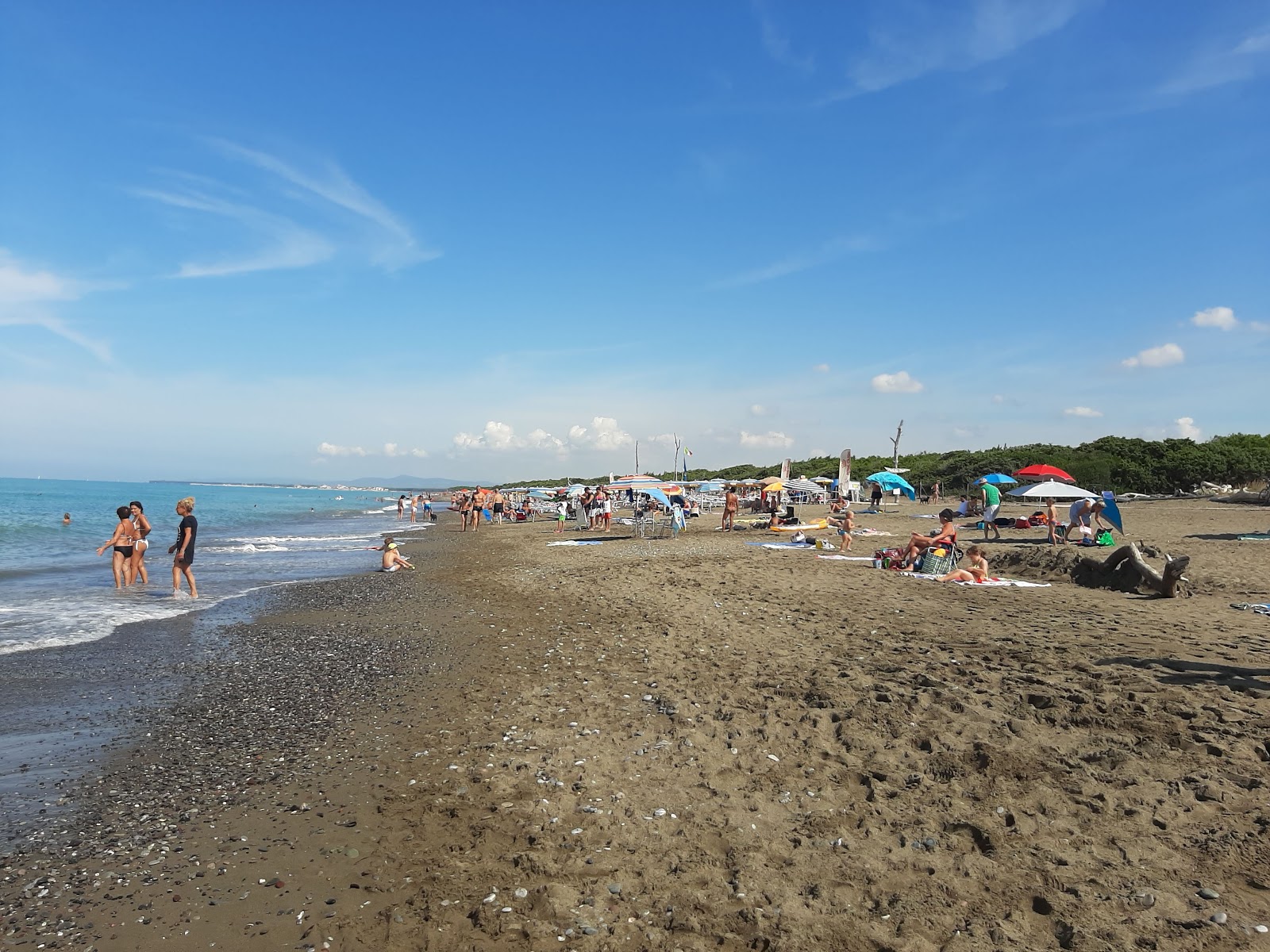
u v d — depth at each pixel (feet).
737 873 11.68
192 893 11.87
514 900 11.30
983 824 12.83
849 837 12.74
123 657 29.43
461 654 29.40
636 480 93.25
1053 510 60.90
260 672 26.94
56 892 11.99
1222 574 40.42
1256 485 134.10
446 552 80.53
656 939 10.16
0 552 75.05
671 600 39.32
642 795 14.88
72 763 17.83
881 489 129.39
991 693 19.67
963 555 51.65
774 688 21.71
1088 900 10.43
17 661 28.73
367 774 16.89
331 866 12.69
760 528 92.58
